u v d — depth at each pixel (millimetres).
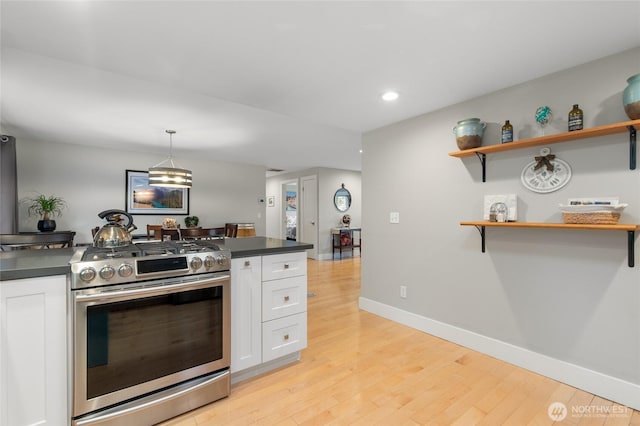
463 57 1880
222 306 1882
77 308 1423
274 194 9125
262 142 4723
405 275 3061
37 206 4543
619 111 1802
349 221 7738
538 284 2145
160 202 5699
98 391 1481
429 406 1789
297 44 1745
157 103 2994
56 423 1420
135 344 1583
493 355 2371
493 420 1668
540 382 2029
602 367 1867
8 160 3625
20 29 1588
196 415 1711
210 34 1646
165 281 1666
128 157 5355
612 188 1826
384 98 2514
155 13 1464
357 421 1663
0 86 2582
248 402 1831
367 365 2262
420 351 2486
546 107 2018
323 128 3910
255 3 1396
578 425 1625
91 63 1959
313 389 1962
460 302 2602
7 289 1312
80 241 4891
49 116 3391
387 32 1627
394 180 3166
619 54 1806
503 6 1415
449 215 2672
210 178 6332
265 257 2119
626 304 1784
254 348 2068
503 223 2146
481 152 2344
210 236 3770
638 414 1706
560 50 1792
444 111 2709
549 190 2074
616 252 1821
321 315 3357
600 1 1372
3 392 1312
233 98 2533
